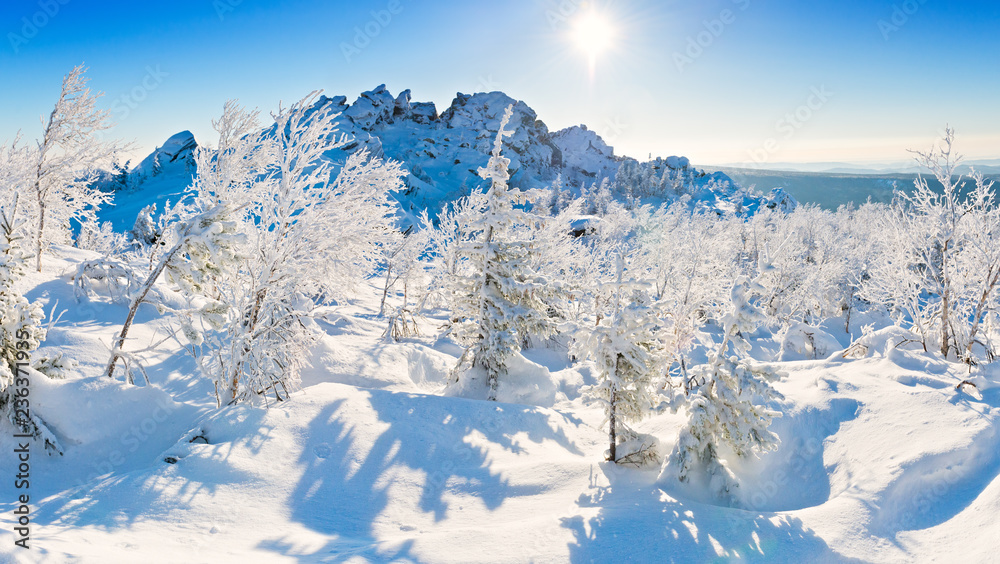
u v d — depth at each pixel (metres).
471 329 16.23
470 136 190.12
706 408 8.48
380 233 14.96
